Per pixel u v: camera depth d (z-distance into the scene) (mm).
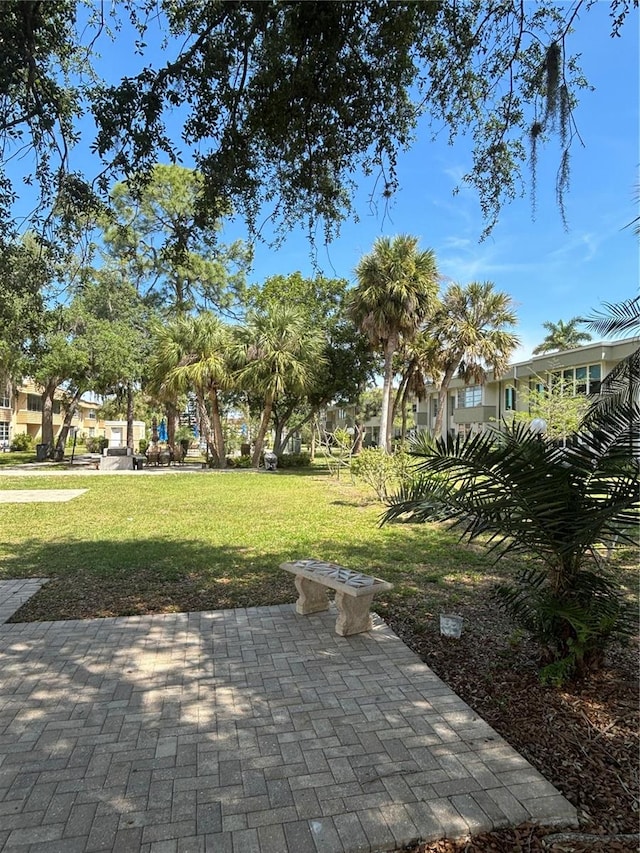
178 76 3766
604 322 6262
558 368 20922
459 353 22891
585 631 3166
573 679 3477
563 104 3832
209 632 4348
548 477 3137
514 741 2846
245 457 26062
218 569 6316
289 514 10625
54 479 18156
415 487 3873
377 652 3951
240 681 3486
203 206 4422
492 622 4621
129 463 23188
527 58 4000
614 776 2572
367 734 2863
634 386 5555
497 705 3207
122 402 33906
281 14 3742
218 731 2891
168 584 5727
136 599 5238
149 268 22016
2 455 33312
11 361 20703
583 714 3104
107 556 6922
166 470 23062
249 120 4074
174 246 4688
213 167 4102
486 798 2355
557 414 13586
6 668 3662
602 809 2344
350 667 3697
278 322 21844
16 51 4012
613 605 3424
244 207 4582
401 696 3285
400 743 2779
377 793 2387
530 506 3170
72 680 3488
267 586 5668
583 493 3211
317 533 8641
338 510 11188
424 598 5285
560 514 3199
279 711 3105
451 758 2650
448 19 3834
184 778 2486
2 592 5391
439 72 4125
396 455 11617
